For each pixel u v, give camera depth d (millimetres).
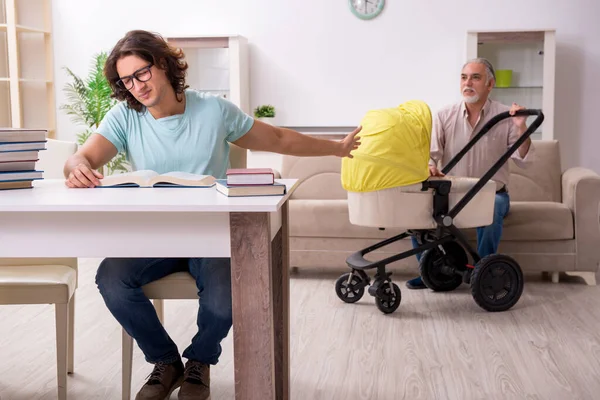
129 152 2354
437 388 2551
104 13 6176
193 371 2219
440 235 3525
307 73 6055
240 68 5785
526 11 5820
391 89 5984
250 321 1726
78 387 2598
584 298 3807
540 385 2568
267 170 1850
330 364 2803
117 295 2158
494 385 2572
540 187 4508
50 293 2312
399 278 4293
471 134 3961
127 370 2373
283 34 6047
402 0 5895
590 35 5797
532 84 5523
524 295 3881
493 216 3629
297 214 4195
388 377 2660
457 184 3467
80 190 1957
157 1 6129
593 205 4043
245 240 1693
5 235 1750
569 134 5898
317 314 3506
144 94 2201
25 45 6234
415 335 3166
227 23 6086
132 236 1729
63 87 6273
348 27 5969
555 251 4098
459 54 5891
